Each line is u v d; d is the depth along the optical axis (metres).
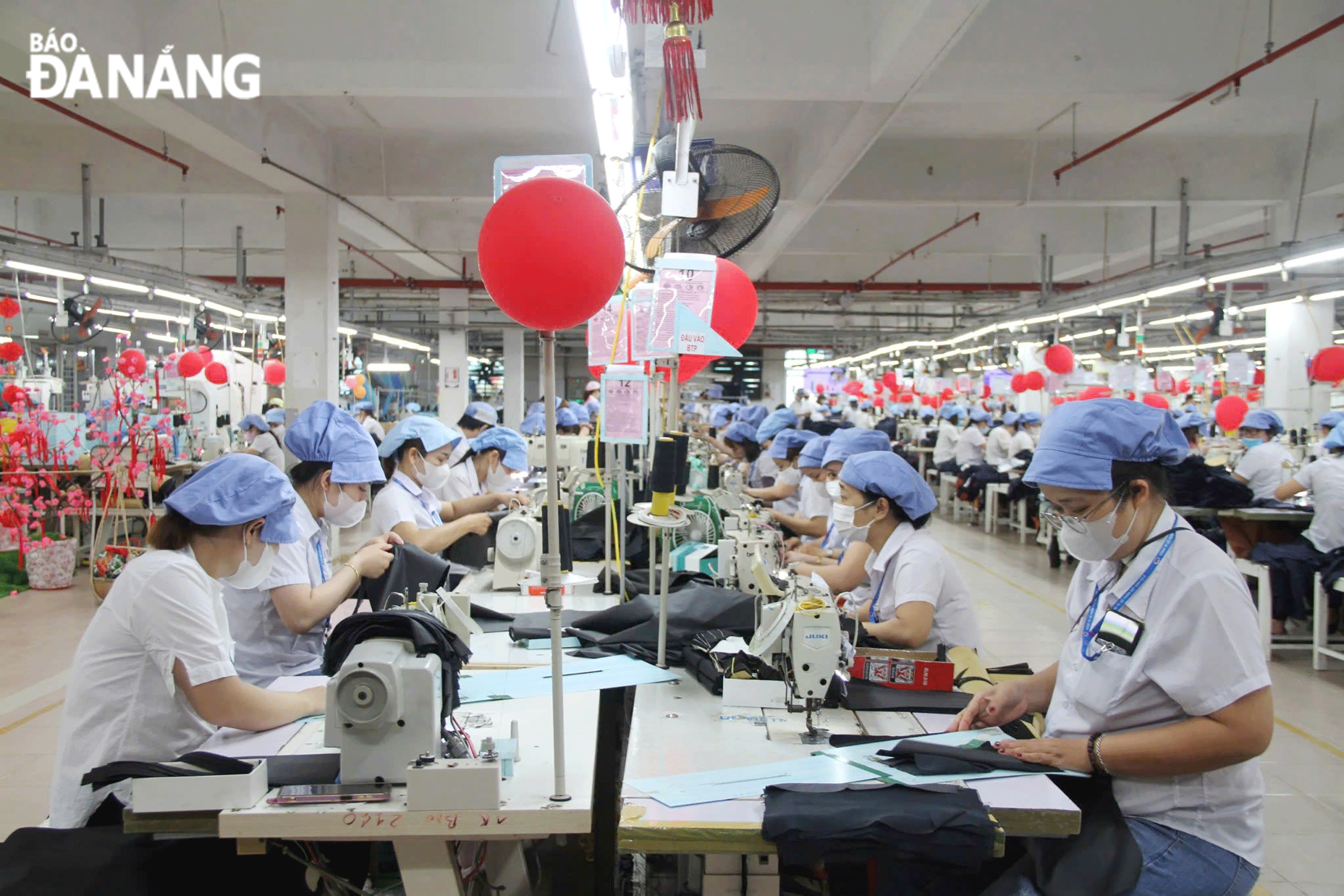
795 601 2.04
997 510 10.52
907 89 5.28
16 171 7.79
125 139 7.05
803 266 14.05
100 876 1.53
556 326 1.42
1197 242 11.26
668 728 1.87
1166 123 7.74
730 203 2.55
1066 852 1.52
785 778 1.59
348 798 1.47
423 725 1.50
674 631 2.37
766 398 26.30
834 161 6.87
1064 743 1.62
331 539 8.02
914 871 1.79
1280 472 6.90
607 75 2.88
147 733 1.78
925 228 11.05
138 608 1.73
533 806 1.44
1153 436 1.62
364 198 8.36
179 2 5.04
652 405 3.08
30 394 8.04
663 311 2.24
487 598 3.16
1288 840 2.98
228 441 9.54
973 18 4.34
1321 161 7.89
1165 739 1.54
